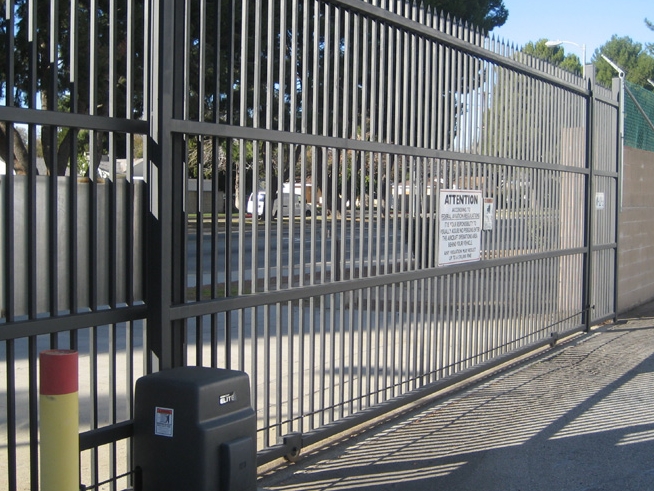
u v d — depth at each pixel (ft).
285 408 18.67
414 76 20.39
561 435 18.89
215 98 14.10
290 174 16.07
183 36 13.39
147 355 13.07
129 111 12.61
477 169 24.14
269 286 15.64
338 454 17.08
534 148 27.86
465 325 23.71
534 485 15.56
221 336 29.25
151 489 11.62
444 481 15.56
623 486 15.67
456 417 20.27
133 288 12.91
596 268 34.45
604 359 28.09
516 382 24.40
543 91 28.40
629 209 38.91
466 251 23.48
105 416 18.84
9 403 10.91
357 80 17.95
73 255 11.87
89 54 11.93
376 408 18.94
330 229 17.71
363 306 20.42
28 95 11.05
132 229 12.84
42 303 11.64
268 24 15.38
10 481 10.94
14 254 11.18
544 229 28.89
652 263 43.78
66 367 9.73
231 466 11.37
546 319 29.58
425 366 21.67
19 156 16.57
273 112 15.76
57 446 9.71
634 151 39.32
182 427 11.28
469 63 23.49
